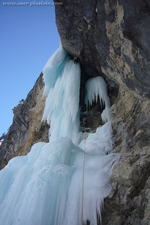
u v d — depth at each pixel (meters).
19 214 5.58
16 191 6.50
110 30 6.07
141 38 4.93
